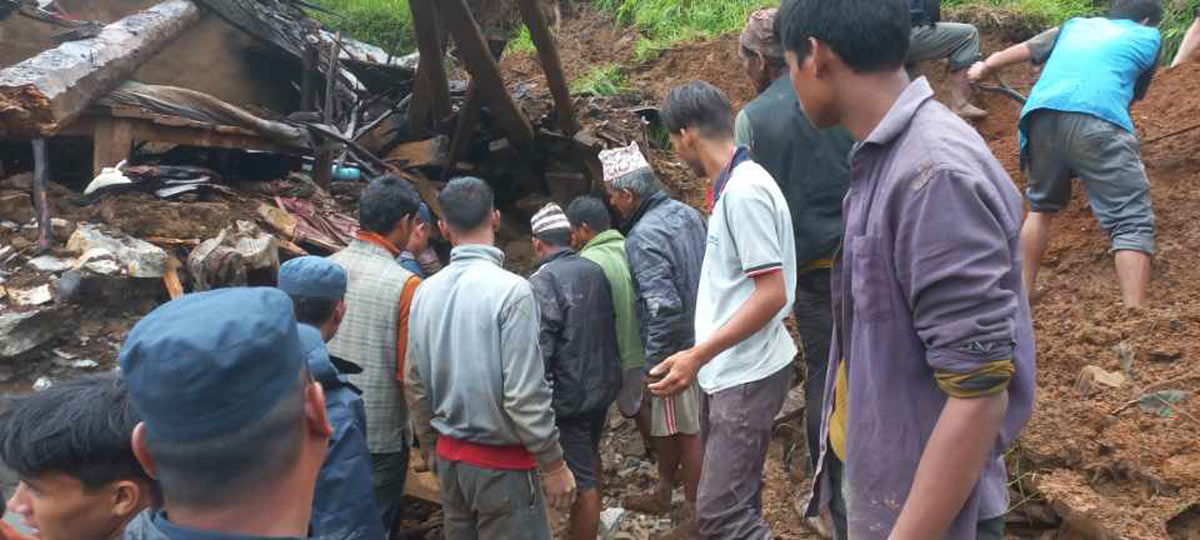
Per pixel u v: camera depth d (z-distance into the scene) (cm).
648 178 362
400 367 308
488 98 574
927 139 142
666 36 774
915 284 139
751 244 234
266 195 531
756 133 283
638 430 464
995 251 135
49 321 373
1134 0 374
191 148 577
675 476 427
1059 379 325
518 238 645
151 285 408
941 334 136
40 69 438
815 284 285
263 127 535
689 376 228
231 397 91
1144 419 284
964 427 136
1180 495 255
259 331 94
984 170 140
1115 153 349
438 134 641
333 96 705
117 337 390
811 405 293
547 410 274
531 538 284
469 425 275
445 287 279
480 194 286
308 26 778
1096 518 257
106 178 445
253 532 96
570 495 288
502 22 1022
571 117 594
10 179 449
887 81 151
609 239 370
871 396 153
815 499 195
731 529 261
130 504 150
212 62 695
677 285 337
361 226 318
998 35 629
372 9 1115
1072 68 362
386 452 310
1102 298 370
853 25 147
